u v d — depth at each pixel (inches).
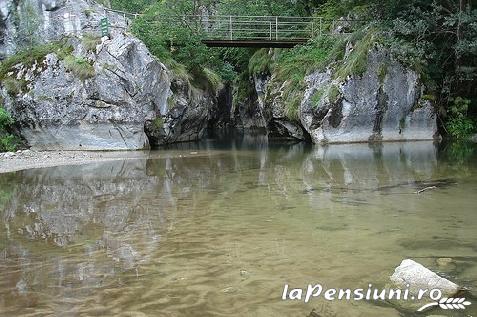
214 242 237.8
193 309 160.7
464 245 221.8
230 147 805.2
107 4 1197.7
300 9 1169.4
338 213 290.7
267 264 202.8
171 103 852.6
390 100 771.4
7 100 772.6
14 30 911.0
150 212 310.8
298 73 935.0
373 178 415.8
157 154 700.7
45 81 772.0
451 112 812.0
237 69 1549.0
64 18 930.7
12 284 187.2
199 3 1347.2
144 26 896.9
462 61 797.2
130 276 193.0
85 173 510.3
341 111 773.3
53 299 171.3
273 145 820.6
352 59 785.6
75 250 231.1
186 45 959.6
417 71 780.6
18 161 623.8
